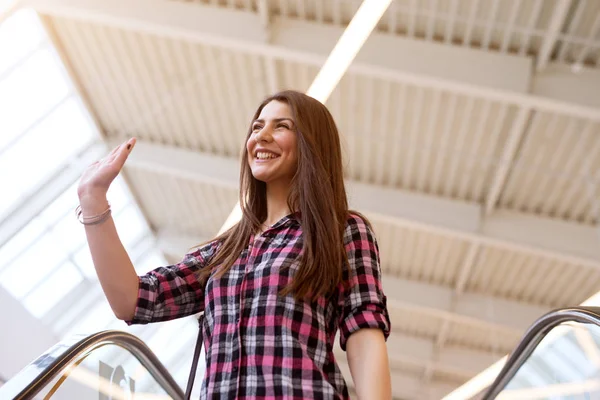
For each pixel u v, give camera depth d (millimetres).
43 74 9203
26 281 11336
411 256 12352
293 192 1493
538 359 3301
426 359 15688
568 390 2922
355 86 8430
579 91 7254
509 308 12672
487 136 8695
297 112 1569
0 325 10375
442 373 17781
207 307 1406
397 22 7531
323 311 1333
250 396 1229
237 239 1521
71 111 10039
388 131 9102
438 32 7520
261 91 9148
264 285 1328
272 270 1341
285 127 1578
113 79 9578
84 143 10617
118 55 9055
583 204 9539
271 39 7641
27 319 11133
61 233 11320
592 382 2658
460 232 9984
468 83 7320
